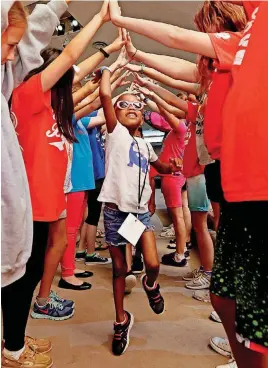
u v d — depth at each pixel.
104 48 1.72
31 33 1.26
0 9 0.92
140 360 1.65
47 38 1.31
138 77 2.23
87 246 3.09
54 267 1.99
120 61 1.90
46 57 1.54
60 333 1.90
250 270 0.98
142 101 2.12
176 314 2.13
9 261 1.02
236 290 1.01
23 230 1.03
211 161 1.96
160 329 1.95
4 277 1.04
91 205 3.04
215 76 1.30
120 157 1.85
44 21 1.28
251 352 1.07
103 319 2.07
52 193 1.44
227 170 1.00
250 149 0.95
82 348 1.75
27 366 1.44
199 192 2.36
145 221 1.86
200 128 2.00
